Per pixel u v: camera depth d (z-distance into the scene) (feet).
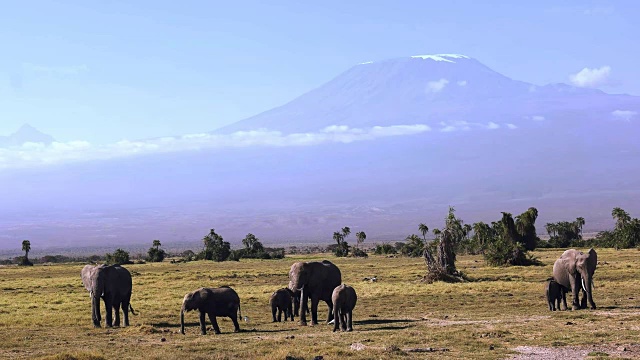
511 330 107.34
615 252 443.73
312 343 101.35
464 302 161.27
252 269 371.76
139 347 102.22
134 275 318.24
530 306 147.54
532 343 95.50
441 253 244.42
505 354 88.89
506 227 516.73
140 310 159.33
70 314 153.99
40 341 113.09
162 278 291.17
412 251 563.89
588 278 134.62
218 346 100.68
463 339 100.07
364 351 91.45
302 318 129.90
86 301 186.80
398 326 119.75
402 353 89.61
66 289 245.65
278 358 86.17
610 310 130.82
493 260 339.36
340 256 587.68
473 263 378.94
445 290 193.06
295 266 130.82
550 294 136.87
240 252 586.86
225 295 119.65
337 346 97.35
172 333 119.34
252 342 104.06
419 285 218.38
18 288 256.11
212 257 562.25
